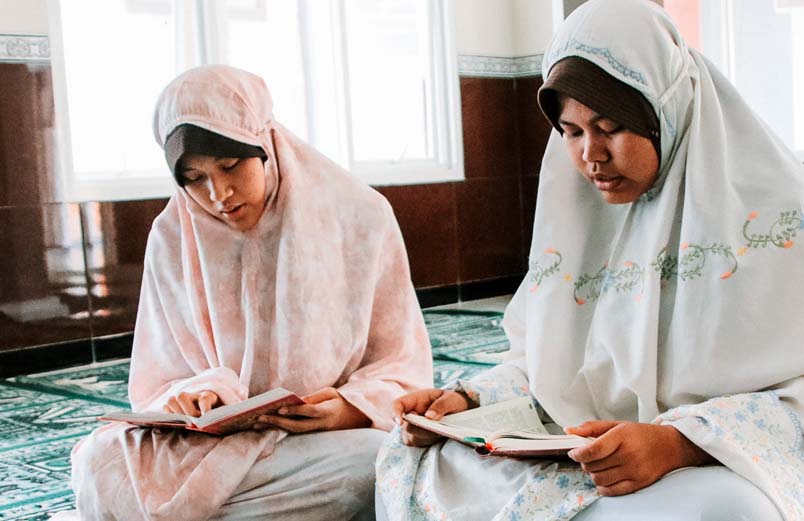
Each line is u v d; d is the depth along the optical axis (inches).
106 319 190.7
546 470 55.1
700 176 58.4
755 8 222.7
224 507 73.2
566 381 64.2
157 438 74.9
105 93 192.5
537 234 66.2
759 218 57.5
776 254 56.5
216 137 75.7
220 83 76.7
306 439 74.7
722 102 60.4
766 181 58.1
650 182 60.0
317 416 75.5
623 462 50.4
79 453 76.6
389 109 241.3
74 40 188.7
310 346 79.7
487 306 243.3
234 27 209.3
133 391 86.5
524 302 71.7
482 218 257.3
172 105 76.8
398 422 63.7
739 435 51.7
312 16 221.3
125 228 192.2
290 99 221.0
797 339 55.2
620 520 50.4
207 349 82.7
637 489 50.7
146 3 195.3
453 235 250.7
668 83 58.2
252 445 73.5
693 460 52.1
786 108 222.4
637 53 57.9
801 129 221.1
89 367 186.7
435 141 251.0
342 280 82.5
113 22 192.5
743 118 59.7
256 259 80.8
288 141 83.3
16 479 113.2
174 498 71.1
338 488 73.4
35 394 164.9
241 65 211.5
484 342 187.9
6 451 127.0
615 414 63.0
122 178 193.2
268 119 80.8
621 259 62.8
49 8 182.1
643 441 50.7
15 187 180.4
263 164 80.0
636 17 58.5
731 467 50.6
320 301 80.4
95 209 188.7
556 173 66.0
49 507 101.3
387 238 84.4
